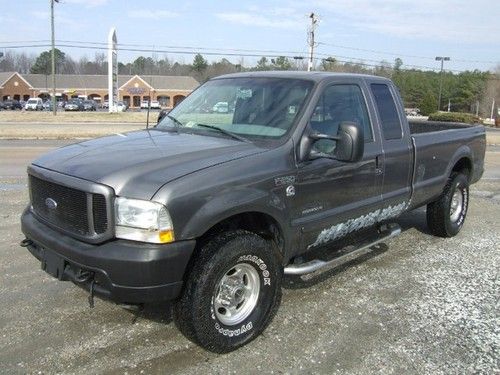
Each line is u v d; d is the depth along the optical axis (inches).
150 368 141.8
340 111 186.2
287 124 168.2
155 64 4766.2
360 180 190.1
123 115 1964.8
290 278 206.4
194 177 138.5
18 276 202.2
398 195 213.5
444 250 249.8
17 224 273.6
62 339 155.9
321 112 176.9
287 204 160.2
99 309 175.3
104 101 3863.2
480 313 180.1
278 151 159.5
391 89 217.9
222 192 141.3
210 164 145.4
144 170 138.6
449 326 169.9
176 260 133.1
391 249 248.5
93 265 133.1
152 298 133.3
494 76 3555.6
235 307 152.3
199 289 139.6
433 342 159.3
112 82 2257.6
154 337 158.1
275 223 160.1
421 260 233.6
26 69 5413.4
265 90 185.2
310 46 2037.4
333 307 181.6
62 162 152.4
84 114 1995.6
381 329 166.7
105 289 134.5
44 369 140.3
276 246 163.6
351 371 142.7
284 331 163.9
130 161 144.2
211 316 142.9
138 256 129.9
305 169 165.2
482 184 465.4
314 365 145.3
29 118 1636.3
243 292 153.7
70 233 141.9
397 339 160.6
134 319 168.9
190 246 135.2
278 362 146.5
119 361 144.9
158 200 131.0
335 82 186.5
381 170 200.4
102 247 133.9
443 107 4114.2
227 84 200.1
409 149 216.7
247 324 152.6
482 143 289.0
